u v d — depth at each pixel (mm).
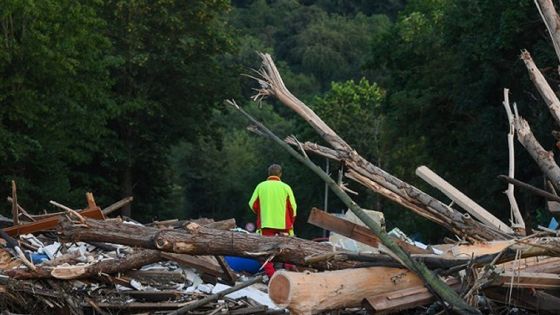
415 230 54844
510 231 15367
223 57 71188
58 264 16781
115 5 60938
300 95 123875
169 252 14758
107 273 15812
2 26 45281
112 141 59344
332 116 85938
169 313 14961
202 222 20828
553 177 13648
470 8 48938
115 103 55406
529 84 44906
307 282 11320
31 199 48781
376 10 154750
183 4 62938
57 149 48281
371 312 11797
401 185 14844
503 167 46938
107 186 59125
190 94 64125
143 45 61781
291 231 18891
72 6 47750
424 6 63500
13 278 15562
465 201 15867
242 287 14703
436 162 57500
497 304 13195
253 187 105000
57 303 15500
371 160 84188
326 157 14961
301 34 137500
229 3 64125
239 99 65812
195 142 66125
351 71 133000
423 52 57562
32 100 45844
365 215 11914
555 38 14836
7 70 45844
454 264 12047
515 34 45438
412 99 55156
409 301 11883
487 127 47125
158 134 63781
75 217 16125
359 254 12273
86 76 51156
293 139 14859
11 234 18453
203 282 17000
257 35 140125
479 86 48344
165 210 67938
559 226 13492
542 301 12664
